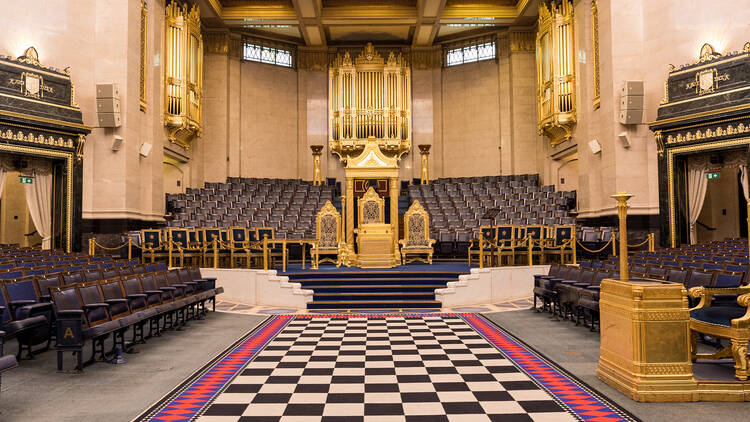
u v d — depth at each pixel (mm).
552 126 18766
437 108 24078
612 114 15000
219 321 8875
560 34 18156
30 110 12836
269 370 5633
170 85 17656
